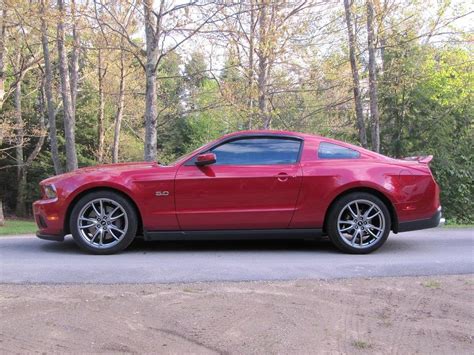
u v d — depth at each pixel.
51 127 17.70
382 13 12.83
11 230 10.93
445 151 16.80
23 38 17.73
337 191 5.78
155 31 11.10
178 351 3.22
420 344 3.39
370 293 4.34
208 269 5.01
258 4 11.02
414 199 5.91
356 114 14.83
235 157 5.87
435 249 6.29
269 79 13.16
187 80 14.34
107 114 27.89
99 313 3.79
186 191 5.68
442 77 16.19
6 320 3.64
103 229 5.77
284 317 3.76
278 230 5.83
